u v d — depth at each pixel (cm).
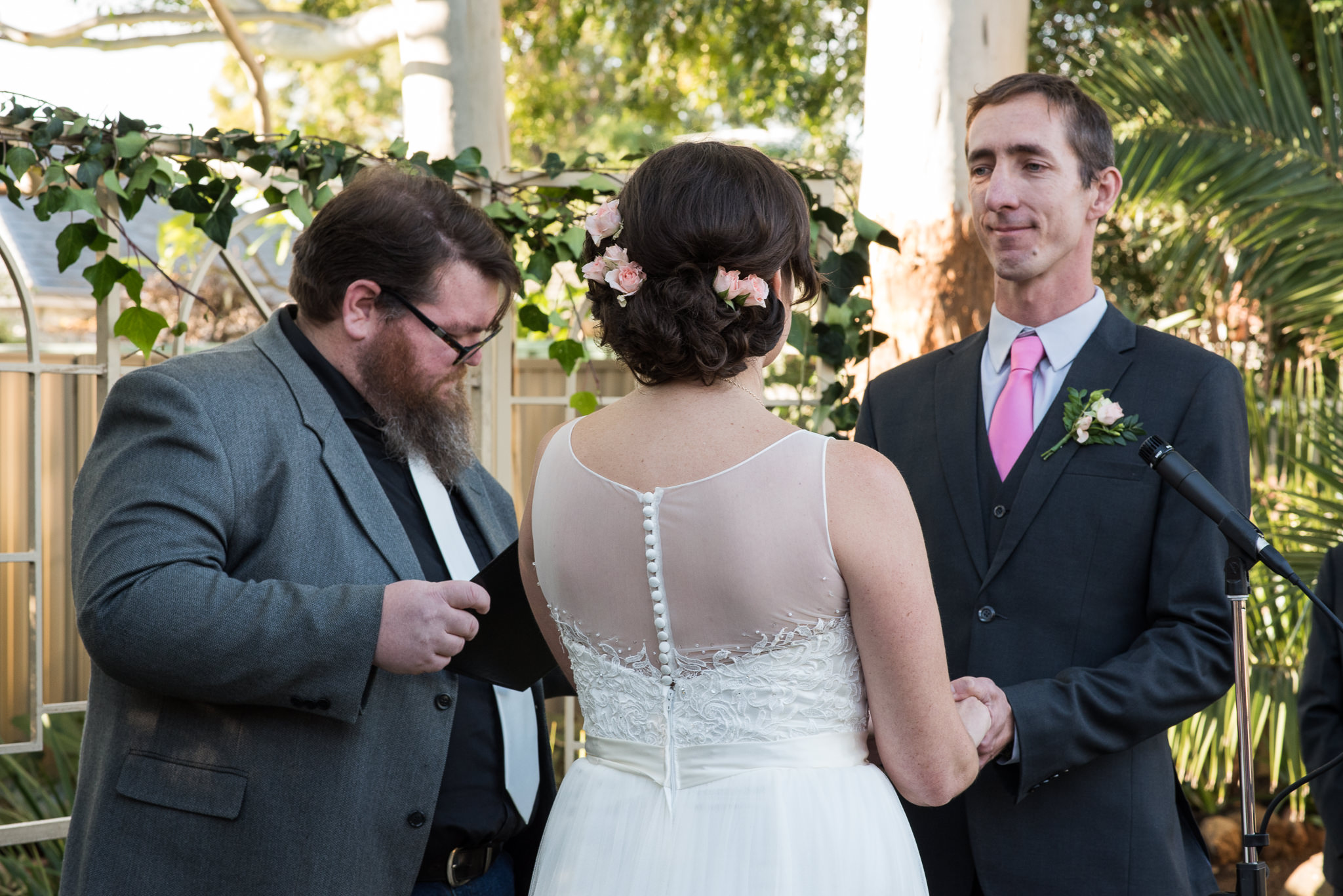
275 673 154
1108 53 489
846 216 307
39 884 312
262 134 272
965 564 202
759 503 128
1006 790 184
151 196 255
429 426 184
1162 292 513
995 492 203
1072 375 201
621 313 134
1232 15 588
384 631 154
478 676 168
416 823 167
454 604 156
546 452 146
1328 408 409
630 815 136
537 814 198
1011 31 330
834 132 800
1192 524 185
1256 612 388
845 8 732
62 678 362
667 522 130
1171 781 196
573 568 138
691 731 133
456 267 181
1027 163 201
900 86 328
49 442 361
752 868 127
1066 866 184
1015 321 210
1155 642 182
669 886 130
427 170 283
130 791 162
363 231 178
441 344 182
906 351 328
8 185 243
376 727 166
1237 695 170
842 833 129
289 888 160
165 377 166
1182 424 191
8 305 891
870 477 130
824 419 304
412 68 373
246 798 161
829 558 128
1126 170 450
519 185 297
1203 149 439
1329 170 427
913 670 130
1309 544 378
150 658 152
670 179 130
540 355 462
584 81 1202
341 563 169
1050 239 201
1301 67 584
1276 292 464
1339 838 234
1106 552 191
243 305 757
